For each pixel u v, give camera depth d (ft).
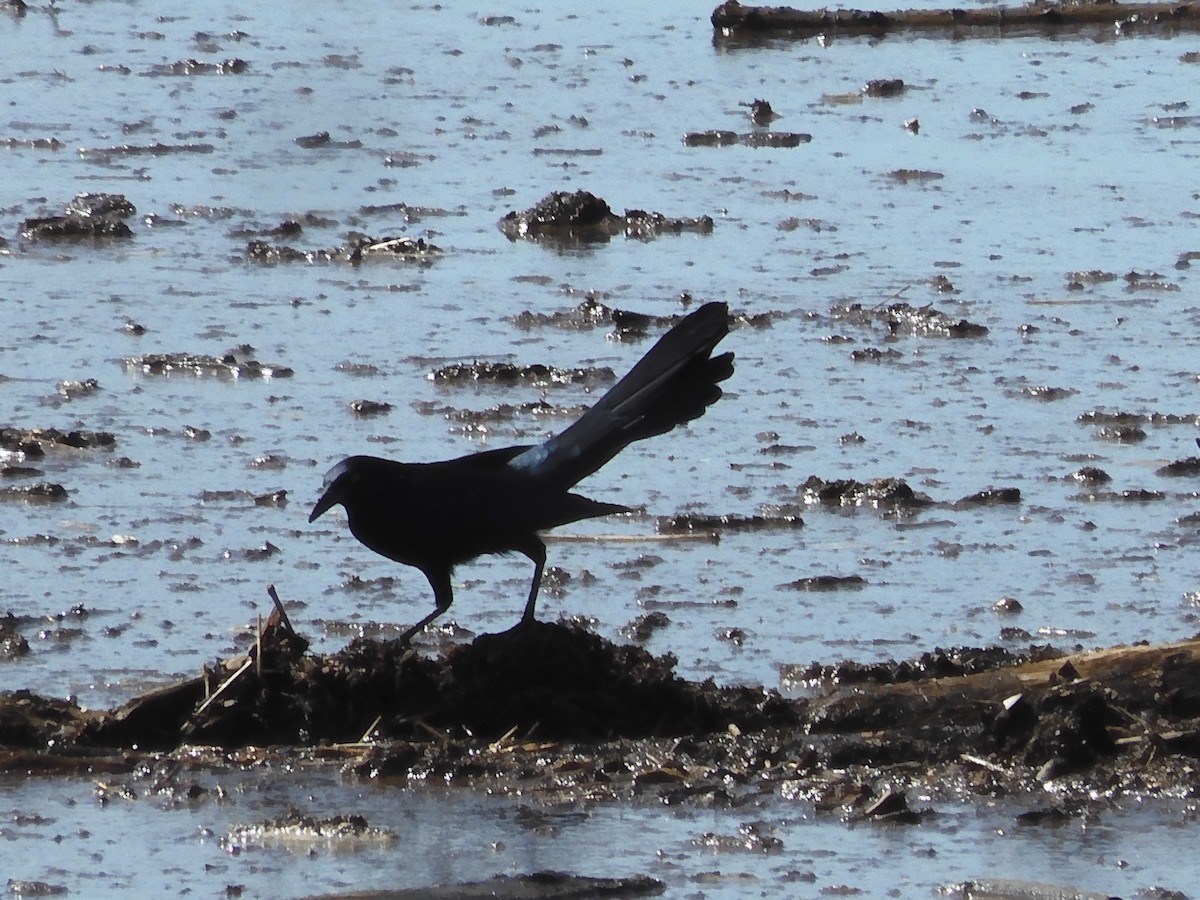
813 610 41.88
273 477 49.19
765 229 72.33
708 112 90.17
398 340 60.03
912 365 58.18
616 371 57.26
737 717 36.19
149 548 44.83
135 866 30.68
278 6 115.85
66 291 64.34
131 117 87.76
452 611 41.65
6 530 45.65
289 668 36.17
